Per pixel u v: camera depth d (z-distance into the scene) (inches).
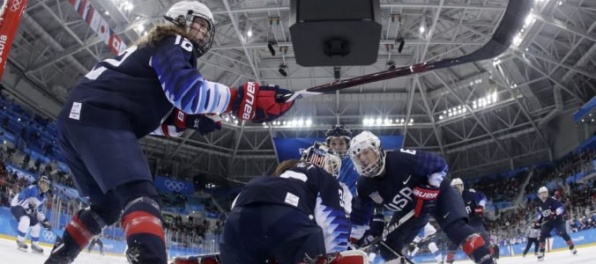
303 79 1021.2
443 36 879.7
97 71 78.7
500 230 927.7
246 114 81.8
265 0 757.3
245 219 90.4
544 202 393.7
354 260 79.4
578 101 1016.9
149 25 745.6
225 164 1294.3
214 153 1252.5
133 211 69.3
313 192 92.8
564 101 1044.5
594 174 914.1
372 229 176.9
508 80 975.0
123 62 78.8
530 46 884.0
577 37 839.1
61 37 801.6
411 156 152.6
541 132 1122.0
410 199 157.4
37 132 869.2
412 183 153.9
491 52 76.6
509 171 1178.6
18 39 784.3
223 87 79.2
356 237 161.6
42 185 326.6
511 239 822.5
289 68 978.1
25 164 781.3
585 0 755.4
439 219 160.4
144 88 77.3
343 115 1142.3
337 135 178.5
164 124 91.5
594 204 832.3
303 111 1138.7
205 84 75.8
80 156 77.4
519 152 1174.3
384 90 1085.8
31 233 325.7
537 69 900.0
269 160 1295.5
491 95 1024.2
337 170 113.3
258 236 88.7
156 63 76.4
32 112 886.4
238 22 802.2
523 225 882.8
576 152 1002.7
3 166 652.1
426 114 1137.4
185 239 777.6
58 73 895.1
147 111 77.6
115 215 91.7
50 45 801.6
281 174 98.8
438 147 1228.5
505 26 71.7
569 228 673.0
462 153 1246.3
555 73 965.2
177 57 75.7
